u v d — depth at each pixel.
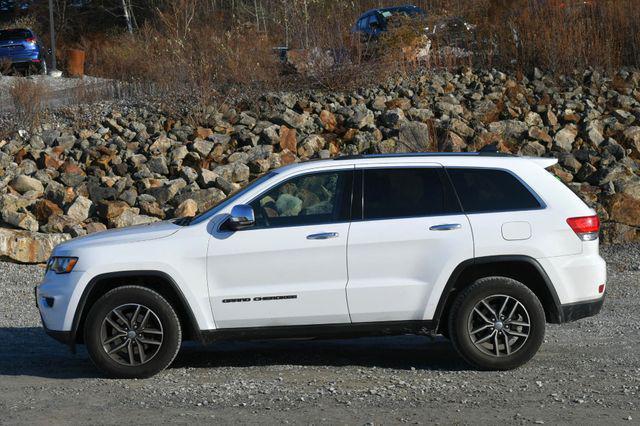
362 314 8.13
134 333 8.13
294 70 24.17
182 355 9.28
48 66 39.59
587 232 8.30
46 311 8.30
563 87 23.58
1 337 10.53
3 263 14.96
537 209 8.27
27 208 17.17
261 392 7.50
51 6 37.84
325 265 8.13
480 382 7.76
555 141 20.59
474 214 8.23
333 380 7.95
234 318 8.13
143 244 8.19
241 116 21.83
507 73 24.48
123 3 47.81
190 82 23.73
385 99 22.70
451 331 8.18
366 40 25.38
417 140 20.52
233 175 19.23
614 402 6.98
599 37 25.14
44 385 7.97
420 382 7.80
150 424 6.58
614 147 20.30
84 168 19.75
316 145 20.52
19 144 20.97
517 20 25.36
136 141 21.11
